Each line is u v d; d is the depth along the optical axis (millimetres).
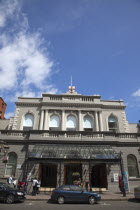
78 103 27328
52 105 27016
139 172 21953
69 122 26422
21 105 27078
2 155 21359
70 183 20719
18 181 19844
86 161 19484
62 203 14047
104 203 14336
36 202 14523
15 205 12812
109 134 23344
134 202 14727
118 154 21547
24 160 21219
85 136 22969
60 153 20109
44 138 22219
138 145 23297
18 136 22672
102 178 21547
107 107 28047
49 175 21547
